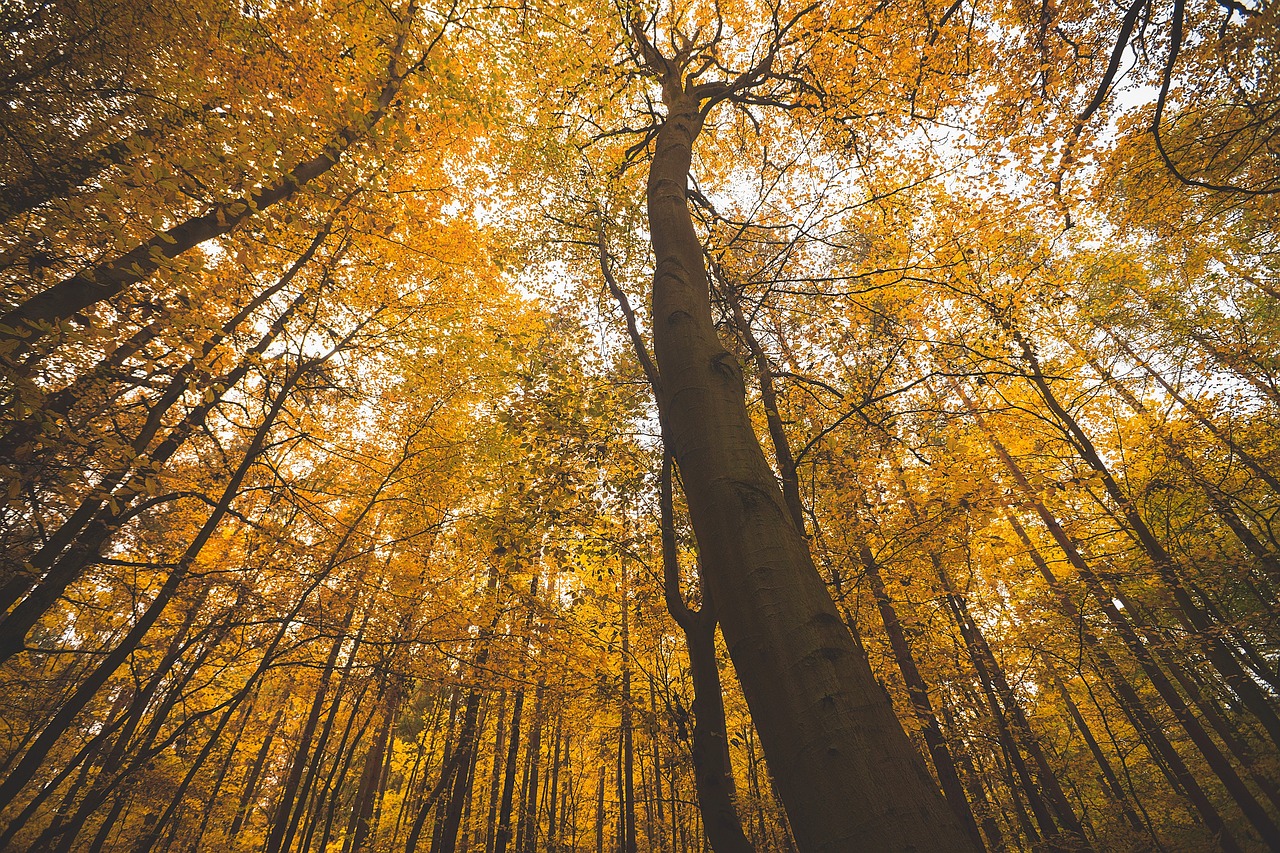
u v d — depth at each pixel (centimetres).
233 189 428
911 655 828
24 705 706
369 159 518
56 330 331
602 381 661
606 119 635
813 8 489
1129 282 1054
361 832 1269
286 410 807
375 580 840
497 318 966
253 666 926
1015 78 573
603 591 933
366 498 914
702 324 220
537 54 600
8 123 430
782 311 585
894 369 586
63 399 452
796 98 519
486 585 930
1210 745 835
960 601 1000
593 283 725
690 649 252
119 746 647
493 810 1284
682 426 187
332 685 912
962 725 811
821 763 108
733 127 725
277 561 712
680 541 623
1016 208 653
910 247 593
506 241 780
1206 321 1070
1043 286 625
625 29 495
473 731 978
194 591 672
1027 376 443
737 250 540
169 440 637
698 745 227
